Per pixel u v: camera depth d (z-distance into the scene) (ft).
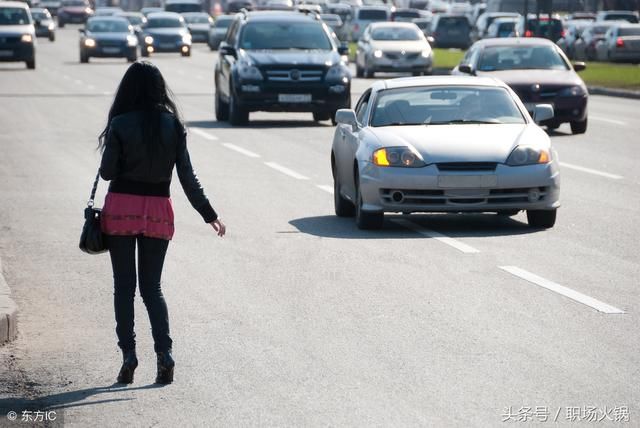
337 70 221.25
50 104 259.39
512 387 58.23
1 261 93.61
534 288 81.97
